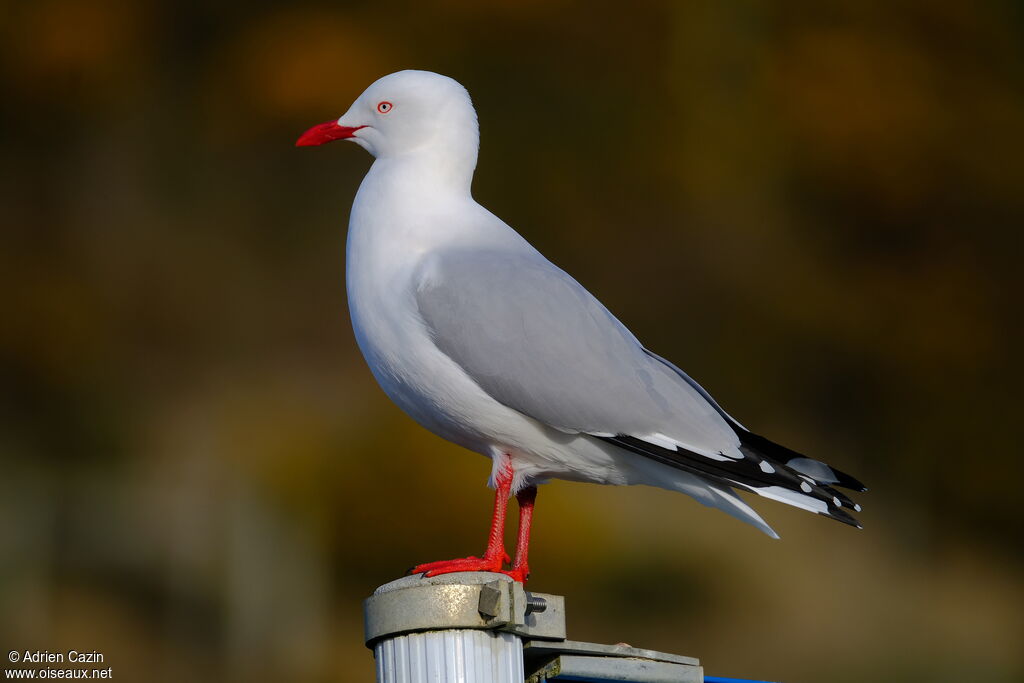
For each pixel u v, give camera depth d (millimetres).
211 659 12586
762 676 12438
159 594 12992
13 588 12508
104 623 12469
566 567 13219
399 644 3326
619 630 12742
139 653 12305
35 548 13180
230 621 12922
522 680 3426
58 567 13039
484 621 3289
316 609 13180
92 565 13148
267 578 13273
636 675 3631
